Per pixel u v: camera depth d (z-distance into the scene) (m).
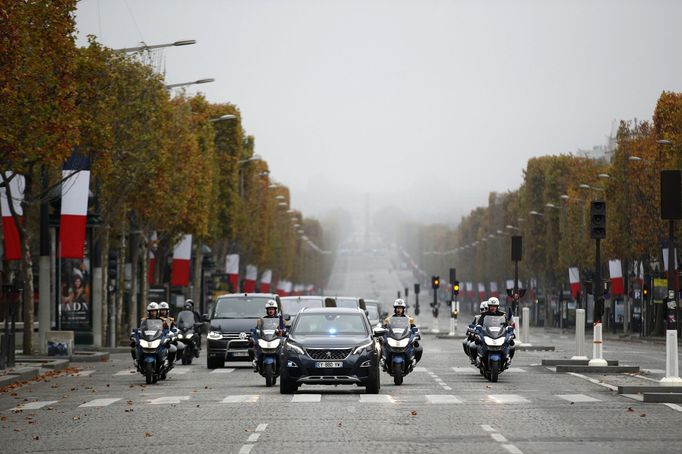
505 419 61.75
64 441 54.12
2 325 195.38
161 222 187.62
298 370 80.31
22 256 133.38
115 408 71.12
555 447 49.31
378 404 72.00
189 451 49.19
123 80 154.62
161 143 160.25
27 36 100.81
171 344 97.75
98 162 134.38
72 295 161.62
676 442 51.03
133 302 187.00
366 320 85.06
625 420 60.78
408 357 91.25
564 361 114.69
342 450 48.84
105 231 163.75
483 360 94.44
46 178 136.38
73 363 132.12
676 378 78.75
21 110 103.19
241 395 80.94
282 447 50.16
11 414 68.12
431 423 59.94
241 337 116.69
